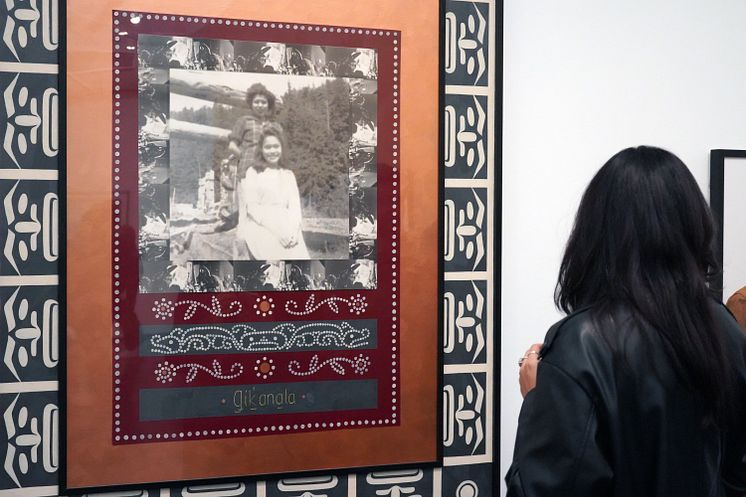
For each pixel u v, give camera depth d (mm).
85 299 1347
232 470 1416
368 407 1480
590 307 913
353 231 1469
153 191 1374
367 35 1477
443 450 1520
